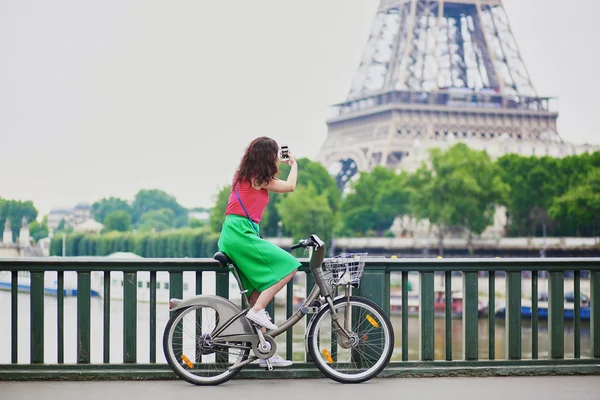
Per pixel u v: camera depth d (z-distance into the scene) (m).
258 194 7.82
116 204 159.50
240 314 7.83
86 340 8.33
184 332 8.13
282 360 7.89
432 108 113.81
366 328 8.23
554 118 120.44
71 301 61.56
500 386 8.09
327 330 8.30
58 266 8.28
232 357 8.17
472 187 102.62
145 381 8.22
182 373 8.03
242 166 7.81
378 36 123.62
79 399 7.44
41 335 8.30
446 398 7.54
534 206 106.75
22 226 152.38
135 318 8.35
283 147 7.99
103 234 151.75
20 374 8.22
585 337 50.22
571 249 102.12
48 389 7.85
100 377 8.26
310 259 8.00
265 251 7.73
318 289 7.98
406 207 108.69
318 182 117.00
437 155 105.12
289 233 118.31
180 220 160.38
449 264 8.60
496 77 121.94
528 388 8.01
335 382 8.17
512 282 8.70
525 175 107.12
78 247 150.12
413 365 8.48
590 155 107.12
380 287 8.46
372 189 110.94
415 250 107.62
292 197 109.44
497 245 104.38
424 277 8.62
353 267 7.89
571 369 8.65
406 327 8.55
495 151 115.50
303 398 7.46
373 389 7.87
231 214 7.83
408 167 113.25
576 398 7.60
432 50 121.94
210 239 129.62
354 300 8.08
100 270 8.33
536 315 8.73
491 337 8.66
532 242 102.69
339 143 122.88
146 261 8.28
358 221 110.69
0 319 43.59
